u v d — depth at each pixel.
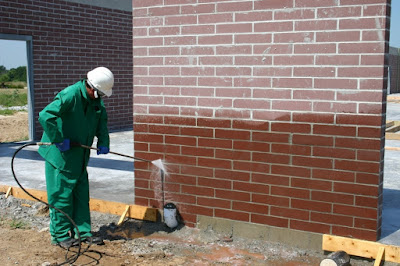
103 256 4.72
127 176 7.59
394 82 35.03
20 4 11.00
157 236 5.30
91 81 4.75
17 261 4.59
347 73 4.39
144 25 5.40
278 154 4.82
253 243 5.00
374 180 4.39
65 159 4.75
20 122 17.41
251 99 4.89
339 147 4.51
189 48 5.16
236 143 5.03
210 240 5.12
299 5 4.53
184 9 5.13
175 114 5.35
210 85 5.09
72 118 4.71
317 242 4.74
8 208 6.34
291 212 4.83
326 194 4.63
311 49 4.52
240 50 4.88
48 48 11.79
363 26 4.27
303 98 4.62
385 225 5.04
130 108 14.71
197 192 5.34
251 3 4.76
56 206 4.90
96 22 13.15
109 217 5.86
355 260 4.51
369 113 4.34
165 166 5.50
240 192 5.08
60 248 4.94
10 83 43.00
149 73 5.45
